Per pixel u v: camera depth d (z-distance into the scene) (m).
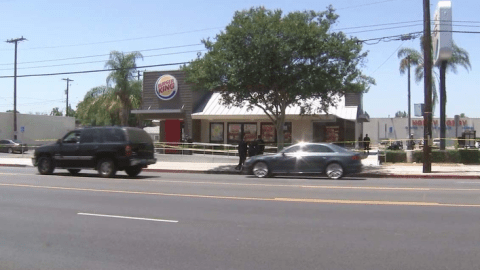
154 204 11.68
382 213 10.25
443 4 26.53
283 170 19.45
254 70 21.41
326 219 9.63
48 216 10.18
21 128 50.59
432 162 25.98
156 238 8.14
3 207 11.36
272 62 21.58
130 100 45.19
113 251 7.35
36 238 8.23
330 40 21.95
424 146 21.47
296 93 21.89
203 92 34.31
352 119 31.67
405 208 10.88
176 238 8.12
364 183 16.94
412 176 20.52
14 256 7.14
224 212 10.50
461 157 25.64
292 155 19.36
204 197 12.85
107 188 15.06
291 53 21.45
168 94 33.81
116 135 19.22
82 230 8.80
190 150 31.72
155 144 33.66
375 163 26.41
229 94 25.39
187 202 11.96
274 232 8.51
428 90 21.58
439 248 7.32
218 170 23.41
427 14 21.58
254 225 9.11
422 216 9.88
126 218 9.90
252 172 20.11
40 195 13.38
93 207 11.28
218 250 7.34
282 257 6.91
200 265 6.57
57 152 20.12
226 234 8.38
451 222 9.25
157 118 34.31
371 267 6.39
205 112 32.72
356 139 38.91
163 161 29.70
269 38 21.08
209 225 9.15
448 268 6.32
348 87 22.86
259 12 22.38
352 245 7.55
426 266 6.41
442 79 27.78
